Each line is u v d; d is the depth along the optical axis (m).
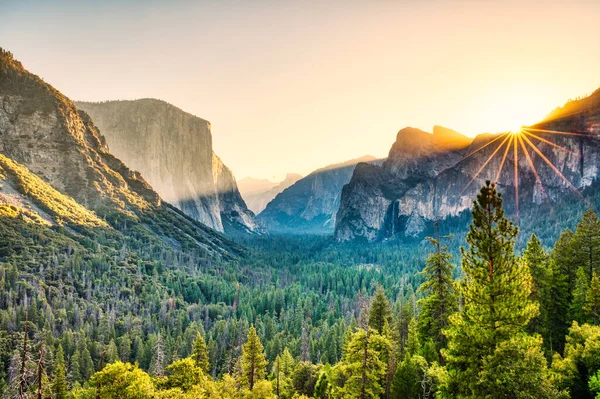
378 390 37.09
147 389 34.19
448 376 26.00
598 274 47.31
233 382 42.41
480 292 24.92
